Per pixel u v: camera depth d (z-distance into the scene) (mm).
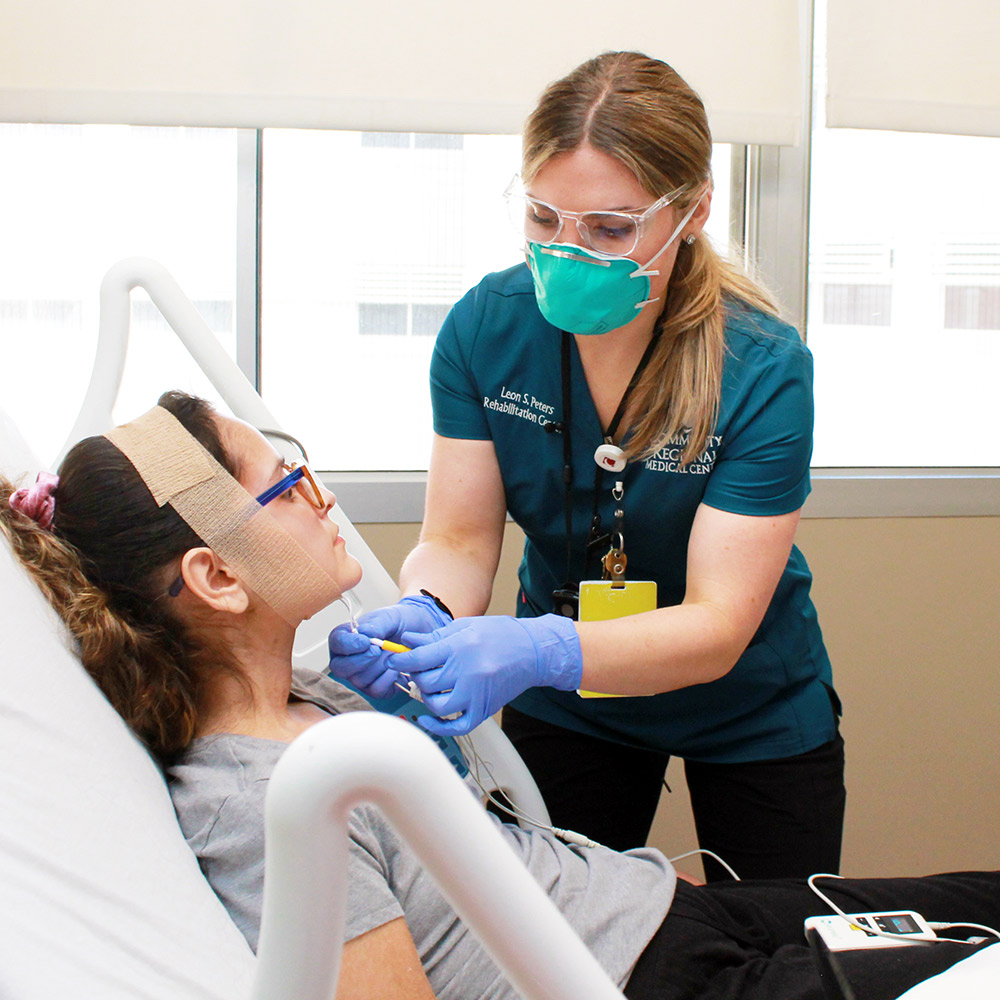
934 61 1915
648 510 1318
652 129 1087
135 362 1996
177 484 893
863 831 2250
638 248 1122
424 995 807
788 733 1441
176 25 1734
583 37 1822
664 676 1137
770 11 1869
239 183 1960
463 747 1253
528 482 1390
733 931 1092
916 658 2215
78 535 917
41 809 706
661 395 1250
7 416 1160
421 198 2051
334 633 1023
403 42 1783
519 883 441
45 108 1716
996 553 2209
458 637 1027
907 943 898
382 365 2098
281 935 450
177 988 668
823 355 2234
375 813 917
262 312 2045
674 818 2145
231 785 884
